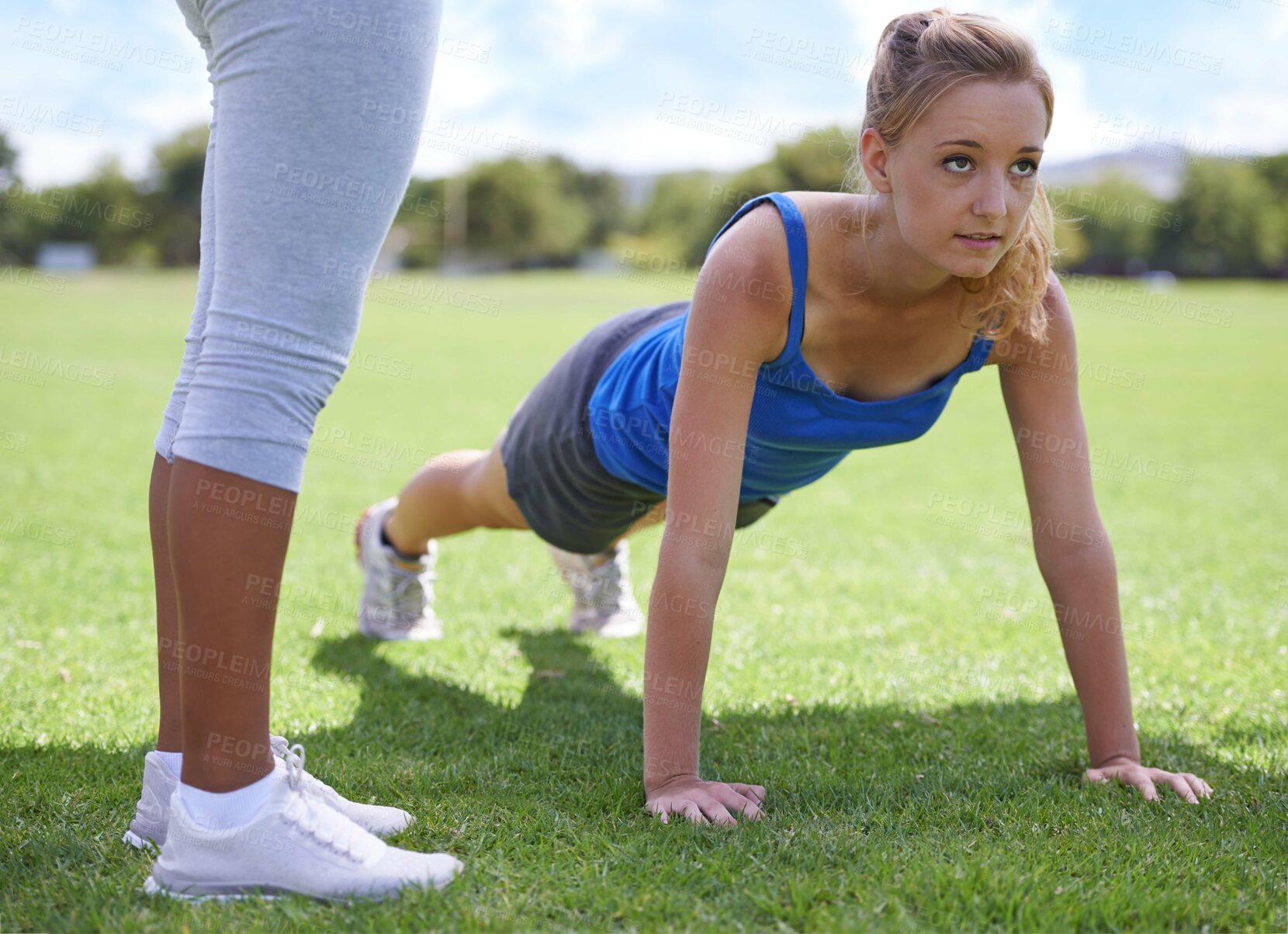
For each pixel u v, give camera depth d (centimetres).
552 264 5194
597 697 260
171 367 1141
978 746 220
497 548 443
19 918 134
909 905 140
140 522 460
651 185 5219
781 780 193
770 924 135
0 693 246
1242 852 159
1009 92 155
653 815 171
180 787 142
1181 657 290
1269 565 409
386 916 133
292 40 135
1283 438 778
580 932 132
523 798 182
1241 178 4344
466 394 998
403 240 4919
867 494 580
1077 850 159
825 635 318
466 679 275
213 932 129
